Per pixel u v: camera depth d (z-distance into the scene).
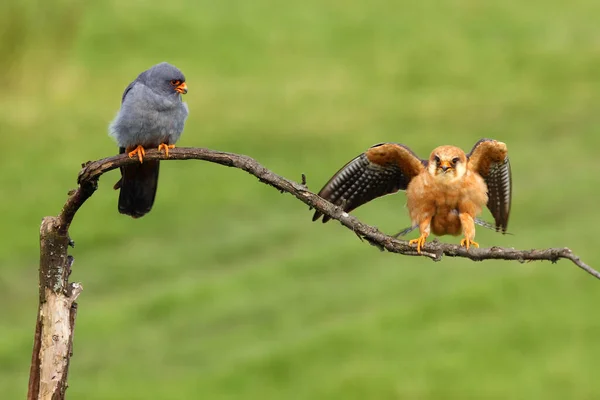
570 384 13.34
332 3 35.59
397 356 14.50
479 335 14.87
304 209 21.97
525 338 14.67
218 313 16.97
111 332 16.77
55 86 28.50
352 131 26.11
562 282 16.25
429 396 13.55
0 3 28.02
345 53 32.03
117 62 30.80
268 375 14.60
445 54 31.58
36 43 28.67
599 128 25.12
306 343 15.13
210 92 28.89
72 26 29.23
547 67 30.12
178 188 22.91
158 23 33.34
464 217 7.56
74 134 25.98
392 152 7.84
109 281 19.05
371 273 17.91
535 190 20.97
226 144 25.34
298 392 14.02
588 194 20.44
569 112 26.69
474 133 25.92
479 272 17.23
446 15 34.72
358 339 15.20
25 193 22.89
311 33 33.38
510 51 31.66
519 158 23.45
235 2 35.47
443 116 27.09
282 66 31.03
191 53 31.91
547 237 18.27
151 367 15.32
